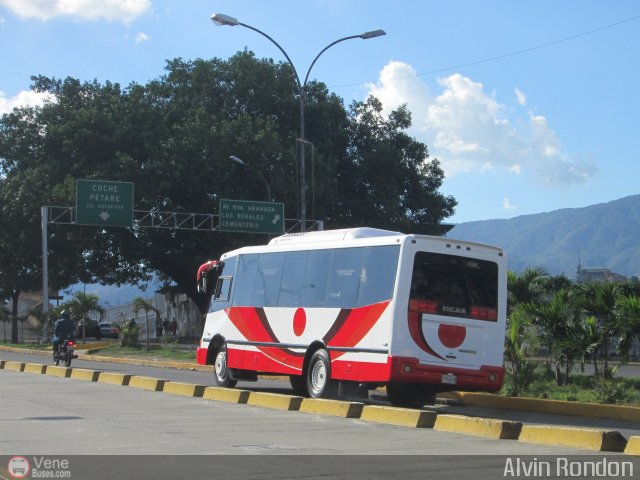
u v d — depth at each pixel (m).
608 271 59.47
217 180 48.50
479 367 15.90
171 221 49.59
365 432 12.21
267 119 51.94
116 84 52.62
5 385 20.58
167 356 36.31
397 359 15.35
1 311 58.97
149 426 12.61
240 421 13.44
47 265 46.22
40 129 51.81
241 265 20.83
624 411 15.23
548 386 20.02
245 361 19.92
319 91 56.59
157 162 48.53
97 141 49.34
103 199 41.34
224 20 31.34
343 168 57.56
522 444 11.05
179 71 54.25
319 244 18.02
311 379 17.48
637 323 18.45
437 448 10.60
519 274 22.41
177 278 56.91
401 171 58.22
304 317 17.98
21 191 47.81
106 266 53.34
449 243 16.03
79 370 23.69
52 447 10.45
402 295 15.55
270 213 43.22
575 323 19.70
